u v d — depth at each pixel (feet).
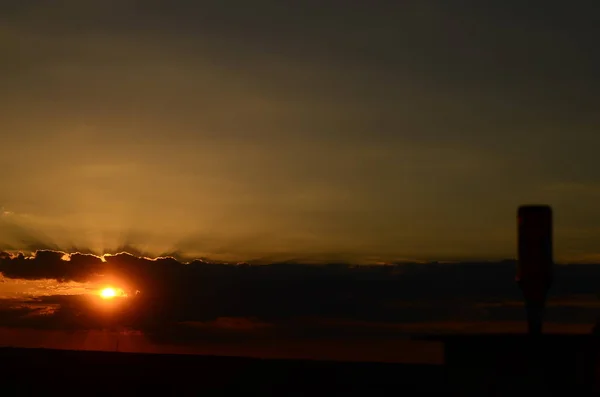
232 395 36.78
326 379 36.42
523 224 19.84
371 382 35.40
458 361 19.81
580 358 18.70
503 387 19.01
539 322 19.42
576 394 18.45
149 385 37.81
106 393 37.91
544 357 18.72
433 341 20.15
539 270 19.49
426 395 31.24
